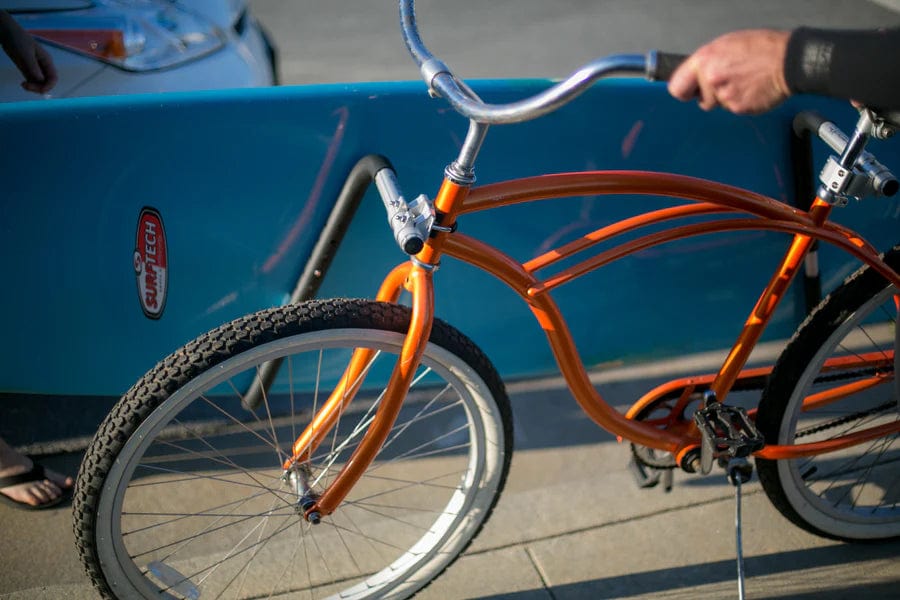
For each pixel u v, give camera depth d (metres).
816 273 2.54
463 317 2.54
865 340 2.43
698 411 2.00
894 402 2.32
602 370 2.72
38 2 3.00
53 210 2.15
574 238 2.44
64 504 2.45
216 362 1.64
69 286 2.29
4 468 2.38
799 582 2.19
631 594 2.18
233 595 2.20
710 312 2.65
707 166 2.35
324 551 2.31
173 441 2.64
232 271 2.31
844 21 5.36
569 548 2.30
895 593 2.15
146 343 2.41
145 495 2.49
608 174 1.71
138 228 2.21
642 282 2.55
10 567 2.26
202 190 2.17
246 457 2.60
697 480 2.48
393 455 2.62
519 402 2.80
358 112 2.12
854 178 1.71
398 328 1.72
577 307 2.56
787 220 1.80
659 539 2.32
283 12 5.73
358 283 2.39
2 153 2.05
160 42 3.13
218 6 3.37
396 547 2.22
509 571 2.24
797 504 2.19
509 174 2.27
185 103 2.05
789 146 2.35
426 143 2.19
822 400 2.19
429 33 5.35
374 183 2.21
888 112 1.59
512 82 2.11
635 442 2.06
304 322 1.66
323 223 2.27
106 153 2.09
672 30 5.30
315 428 1.93
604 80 2.20
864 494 2.41
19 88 2.79
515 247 2.42
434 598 2.18
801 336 2.00
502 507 2.41
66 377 2.46
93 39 2.99
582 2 5.74
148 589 1.90
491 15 5.57
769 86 1.33
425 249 1.63
